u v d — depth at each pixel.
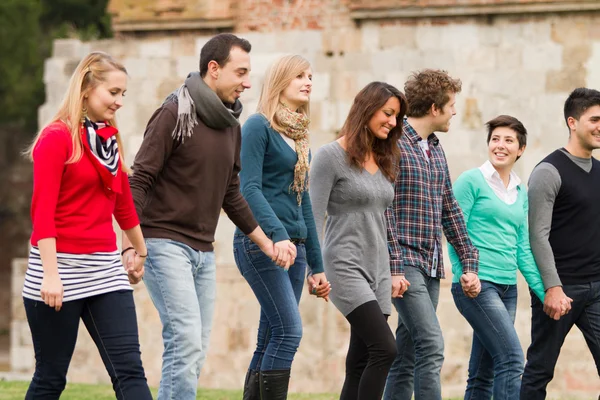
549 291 15.27
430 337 14.43
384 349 13.43
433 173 14.95
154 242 12.60
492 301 15.59
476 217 15.95
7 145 58.53
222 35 13.05
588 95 15.48
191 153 12.64
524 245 16.02
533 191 15.45
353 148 13.85
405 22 27.02
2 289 56.66
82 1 59.09
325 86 27.50
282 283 13.70
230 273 27.66
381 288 13.95
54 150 11.14
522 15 26.33
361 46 27.33
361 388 13.45
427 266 14.70
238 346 27.55
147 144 12.57
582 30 26.03
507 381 15.46
